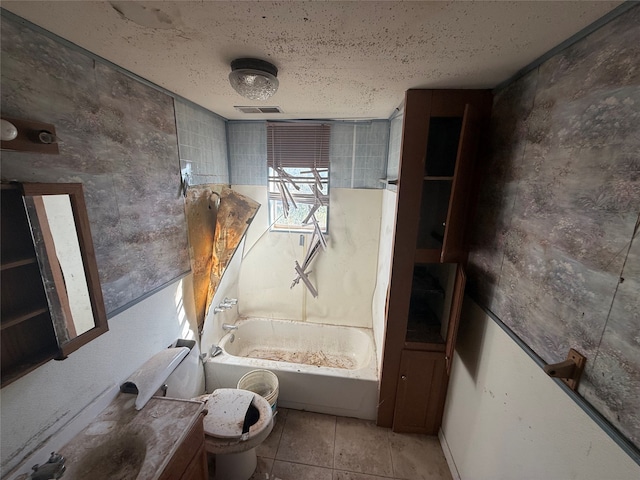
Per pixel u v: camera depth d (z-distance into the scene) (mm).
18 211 823
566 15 785
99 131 1177
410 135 1521
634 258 667
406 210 1600
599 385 756
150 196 1511
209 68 1266
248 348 2865
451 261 1604
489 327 1367
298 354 2826
